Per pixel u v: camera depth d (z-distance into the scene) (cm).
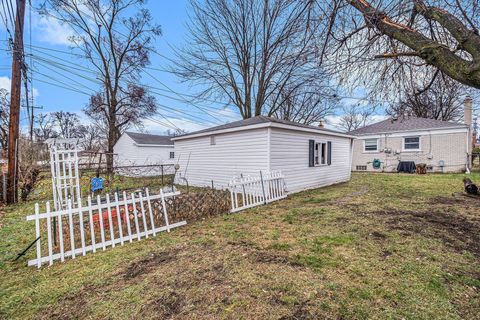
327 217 535
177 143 1312
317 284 265
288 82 1532
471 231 432
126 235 450
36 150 1289
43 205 737
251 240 407
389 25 356
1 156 1429
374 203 671
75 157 603
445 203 657
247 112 1708
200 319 214
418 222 486
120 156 2216
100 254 368
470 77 275
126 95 1739
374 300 236
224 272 296
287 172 905
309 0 423
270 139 837
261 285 265
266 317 214
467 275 282
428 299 237
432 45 310
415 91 518
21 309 237
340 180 1229
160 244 403
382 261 319
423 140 1548
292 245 379
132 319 217
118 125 1798
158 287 267
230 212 613
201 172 1151
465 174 1340
